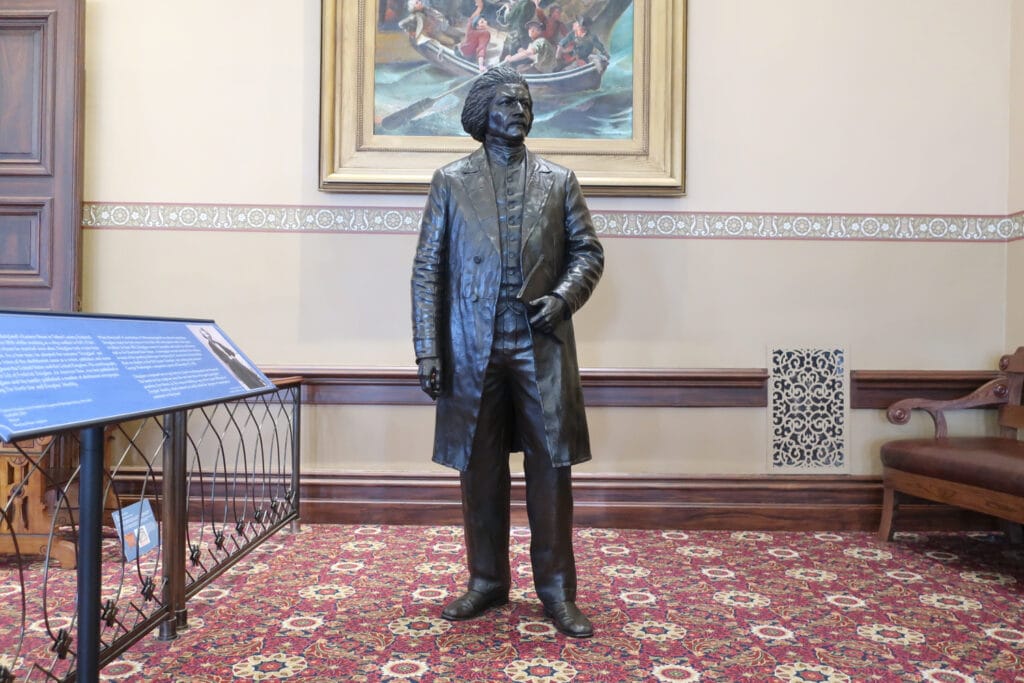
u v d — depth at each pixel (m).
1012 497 2.80
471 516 2.52
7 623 2.43
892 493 3.52
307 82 3.87
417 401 3.84
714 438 3.85
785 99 3.86
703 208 3.86
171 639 2.28
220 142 3.86
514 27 3.84
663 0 3.81
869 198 3.86
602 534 3.64
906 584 2.86
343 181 3.76
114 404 1.55
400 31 3.83
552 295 2.36
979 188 3.85
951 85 3.85
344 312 3.87
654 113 3.81
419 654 2.18
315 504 3.78
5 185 3.66
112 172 3.84
